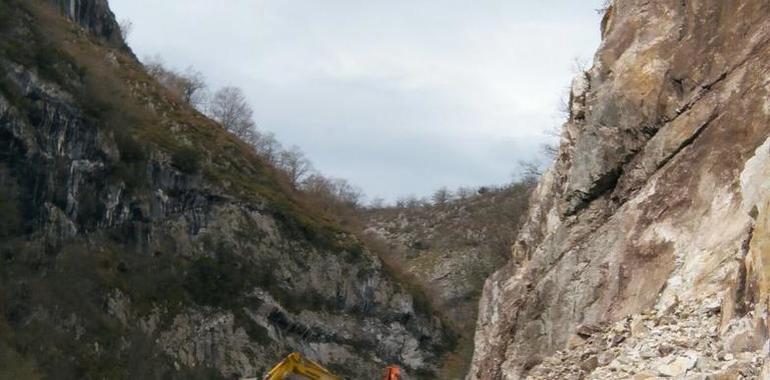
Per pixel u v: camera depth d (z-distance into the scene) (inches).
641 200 932.6
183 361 2913.4
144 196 3235.7
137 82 3767.2
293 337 3277.6
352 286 3523.6
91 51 3740.2
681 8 1000.2
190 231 3304.6
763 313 644.1
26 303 2620.6
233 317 3127.5
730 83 914.7
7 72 3034.0
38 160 2979.8
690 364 661.9
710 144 894.4
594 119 1003.9
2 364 2325.3
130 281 2982.3
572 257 970.7
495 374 1024.9
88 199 3073.3
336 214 4288.9
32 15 3373.5
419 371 3479.3
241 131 4805.6
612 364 751.7
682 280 816.9
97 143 3174.2
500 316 1053.2
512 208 3329.2
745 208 786.8
